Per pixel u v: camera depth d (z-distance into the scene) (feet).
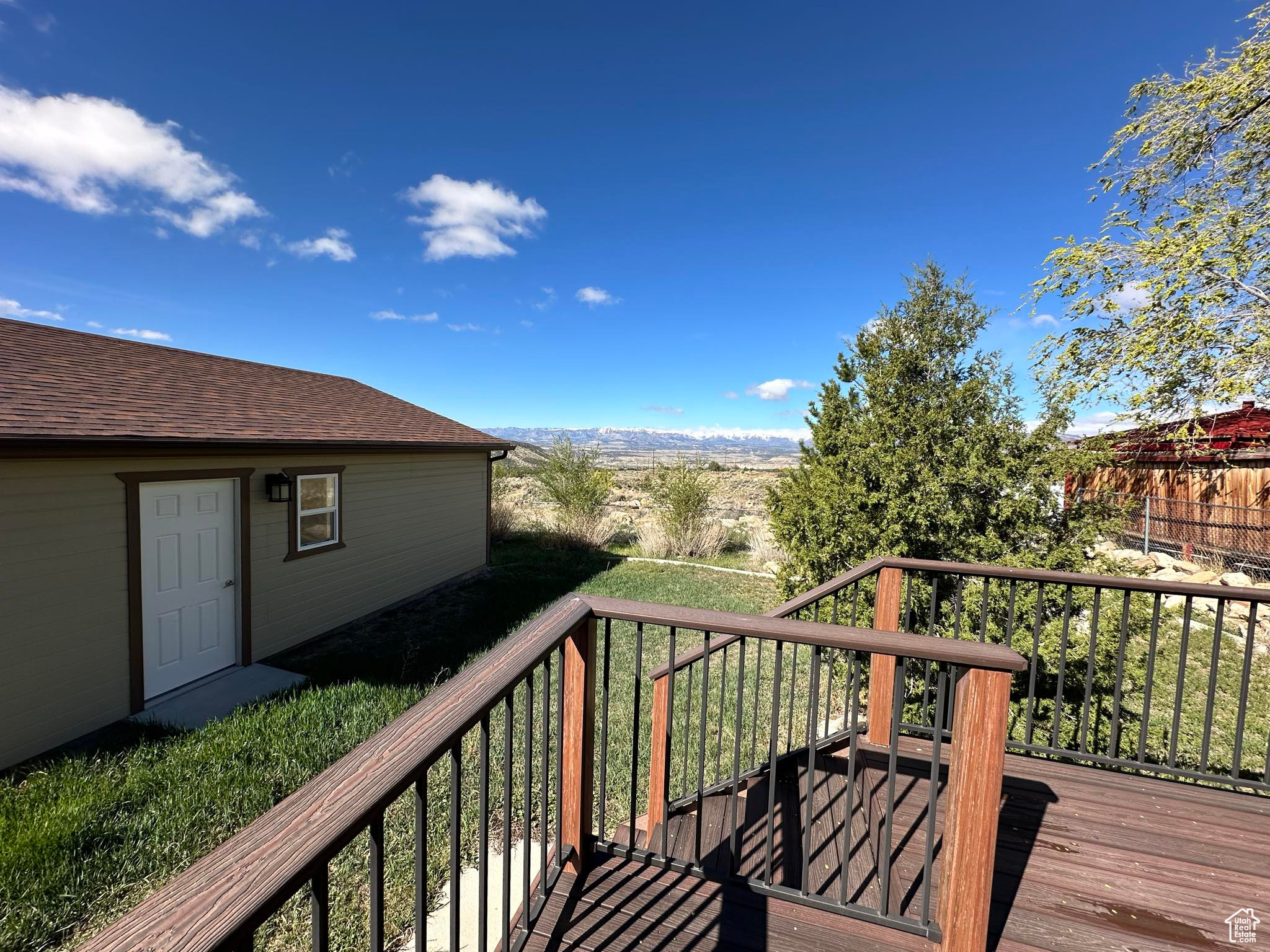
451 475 30.48
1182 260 14.33
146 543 15.57
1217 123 16.10
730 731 13.67
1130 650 14.73
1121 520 13.10
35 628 12.96
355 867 8.87
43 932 7.64
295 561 20.44
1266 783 7.47
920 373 15.44
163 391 18.40
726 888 5.83
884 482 14.10
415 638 21.42
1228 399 13.93
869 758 8.57
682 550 38.29
